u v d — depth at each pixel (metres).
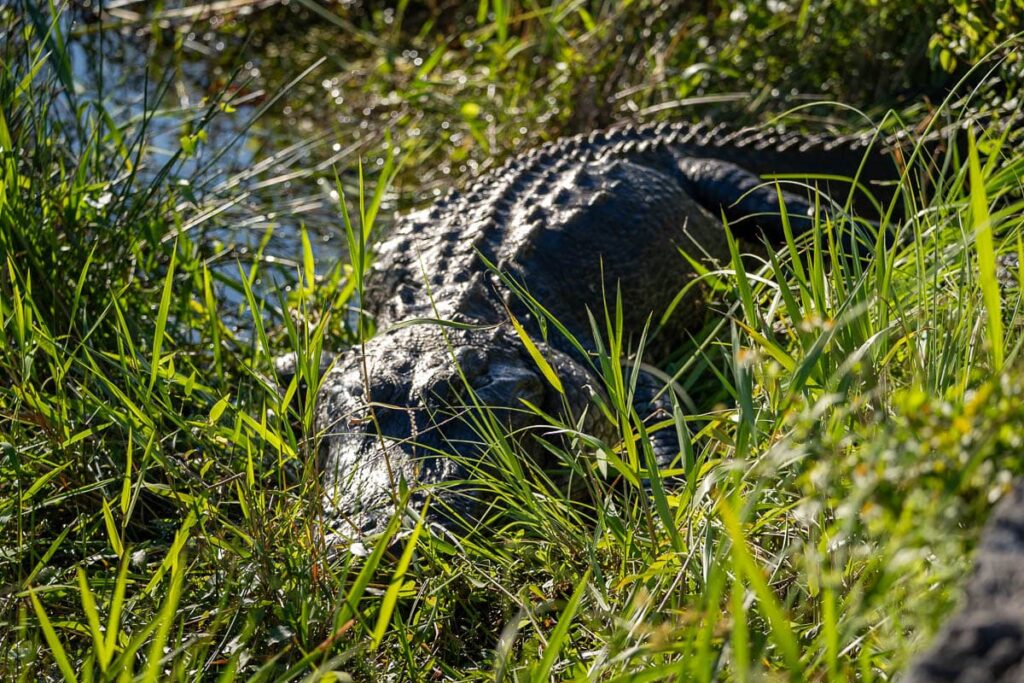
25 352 6.46
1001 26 8.02
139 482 5.65
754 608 4.55
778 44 12.75
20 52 9.09
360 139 14.06
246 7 18.27
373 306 9.65
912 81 11.73
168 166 9.38
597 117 13.00
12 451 6.07
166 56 17.56
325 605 5.24
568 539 5.67
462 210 10.03
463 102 13.46
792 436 4.22
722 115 12.98
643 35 13.46
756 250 10.51
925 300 5.64
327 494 6.36
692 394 8.64
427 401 6.96
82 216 8.67
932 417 3.51
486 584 5.55
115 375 7.61
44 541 6.24
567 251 9.10
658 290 9.53
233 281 10.09
